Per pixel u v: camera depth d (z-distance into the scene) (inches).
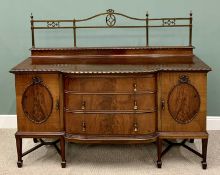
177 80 106.8
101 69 107.2
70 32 134.5
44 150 125.6
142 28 133.3
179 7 132.0
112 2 132.3
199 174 108.0
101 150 125.1
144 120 108.6
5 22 135.6
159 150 110.9
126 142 109.0
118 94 107.0
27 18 134.9
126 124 108.7
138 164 114.7
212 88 137.7
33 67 110.0
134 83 106.2
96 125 109.2
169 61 116.9
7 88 140.6
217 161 116.1
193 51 135.4
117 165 114.3
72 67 110.5
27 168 112.9
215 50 135.0
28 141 133.3
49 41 135.5
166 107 108.6
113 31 133.9
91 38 134.5
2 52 138.1
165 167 112.5
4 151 124.6
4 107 141.4
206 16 132.6
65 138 110.2
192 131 109.8
